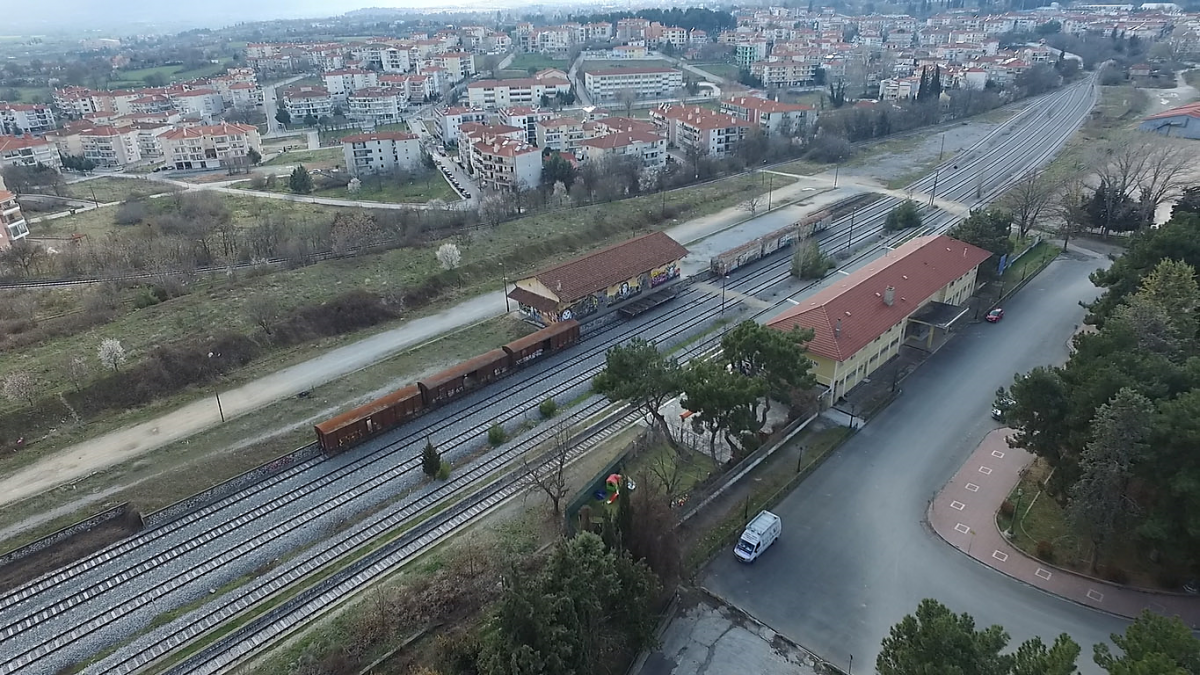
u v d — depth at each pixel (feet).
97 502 179.32
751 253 331.16
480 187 502.79
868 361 218.59
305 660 132.57
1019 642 131.85
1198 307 192.13
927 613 103.19
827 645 133.49
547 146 573.33
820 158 525.75
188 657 137.18
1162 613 135.03
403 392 217.15
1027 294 277.64
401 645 135.85
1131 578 142.41
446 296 300.40
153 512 173.78
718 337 261.24
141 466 192.65
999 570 148.15
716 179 486.38
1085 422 146.82
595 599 116.47
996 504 166.61
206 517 175.73
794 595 144.66
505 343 258.98
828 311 209.87
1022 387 156.15
